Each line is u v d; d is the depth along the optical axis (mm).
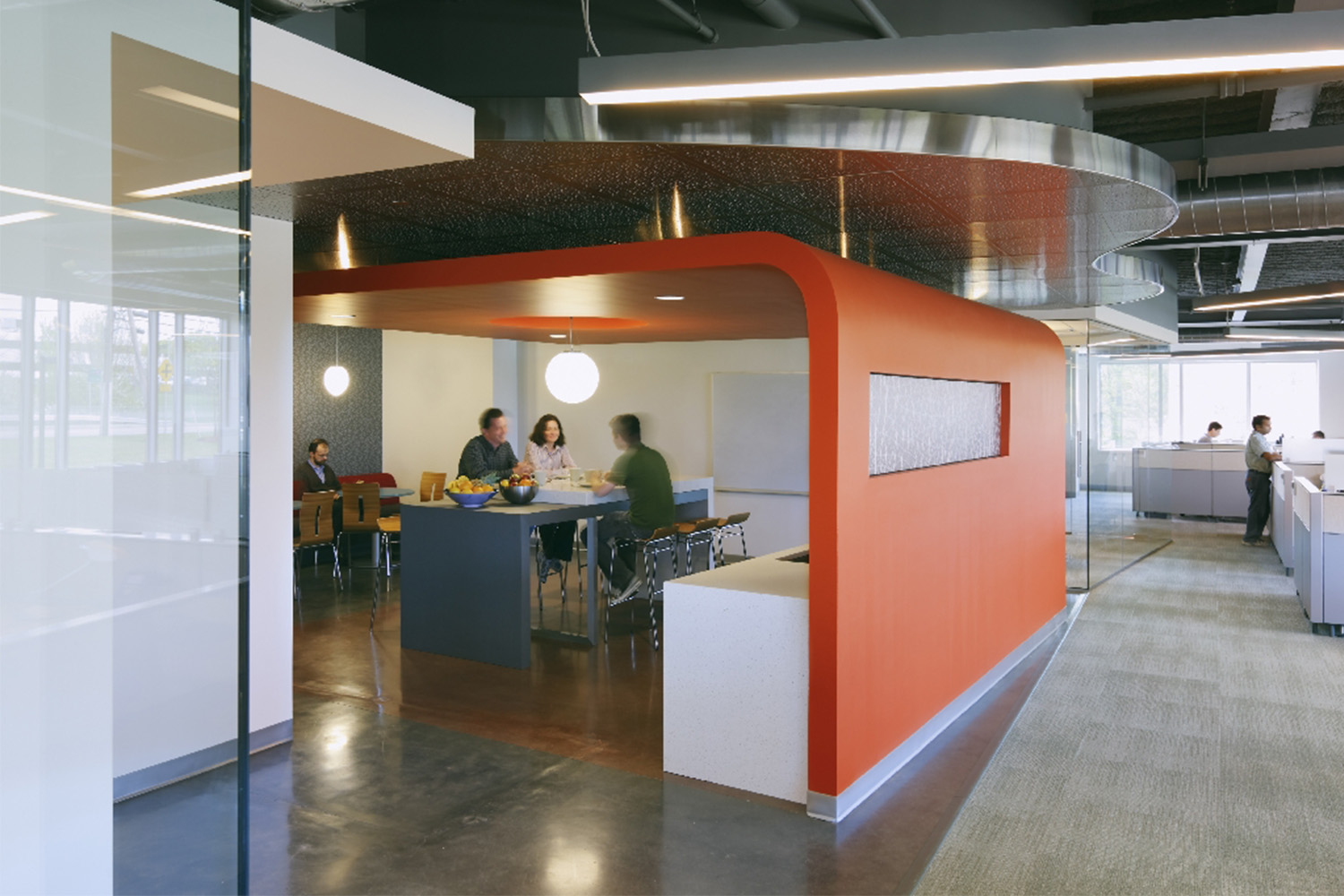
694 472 11016
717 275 4250
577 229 6070
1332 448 11688
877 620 4273
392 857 3529
